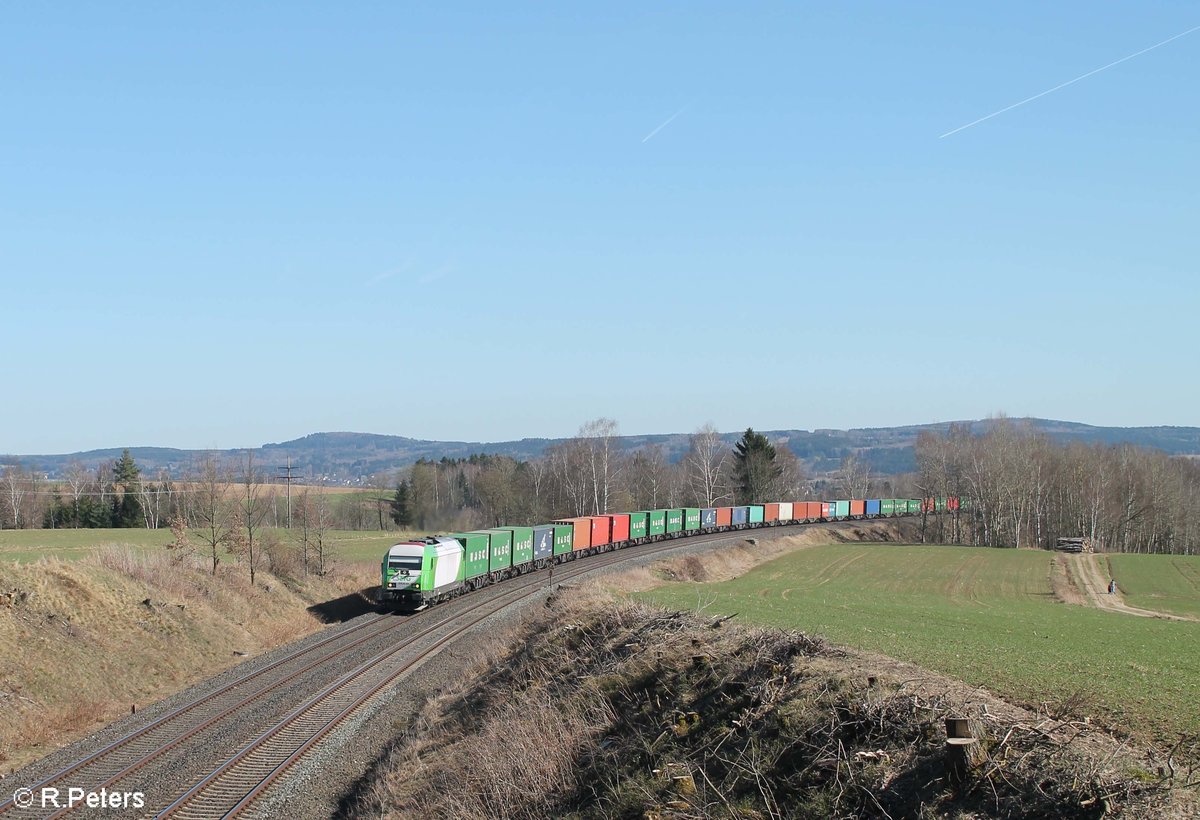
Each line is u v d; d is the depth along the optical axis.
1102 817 9.45
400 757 22.23
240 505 48.91
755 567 76.62
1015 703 15.89
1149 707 15.88
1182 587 66.44
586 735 19.05
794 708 14.88
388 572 44.59
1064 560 81.50
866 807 11.65
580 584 45.88
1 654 26.08
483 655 33.00
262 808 18.75
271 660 33.97
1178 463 136.25
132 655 30.89
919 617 35.94
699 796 13.90
